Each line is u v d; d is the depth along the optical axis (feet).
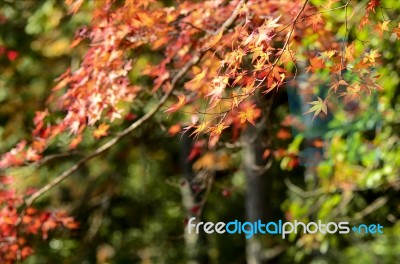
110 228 61.31
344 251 48.88
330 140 31.94
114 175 55.47
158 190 58.85
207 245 56.80
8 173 34.73
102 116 29.17
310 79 24.58
